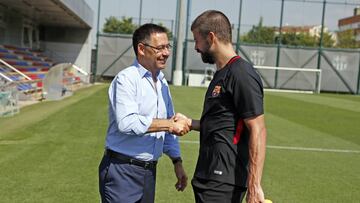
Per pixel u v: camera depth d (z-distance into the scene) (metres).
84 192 4.66
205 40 2.41
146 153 2.68
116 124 2.59
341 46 32.31
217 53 2.41
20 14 22.94
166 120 2.59
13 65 17.89
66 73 16.66
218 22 2.38
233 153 2.39
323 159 7.11
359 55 28.03
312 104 17.86
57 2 18.06
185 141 7.94
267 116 12.66
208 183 2.45
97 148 6.89
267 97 20.78
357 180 5.83
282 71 28.17
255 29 28.12
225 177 2.40
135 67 2.63
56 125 8.98
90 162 5.98
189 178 5.50
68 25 27.11
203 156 2.50
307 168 6.38
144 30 2.60
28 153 6.38
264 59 28.16
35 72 18.88
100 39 27.61
